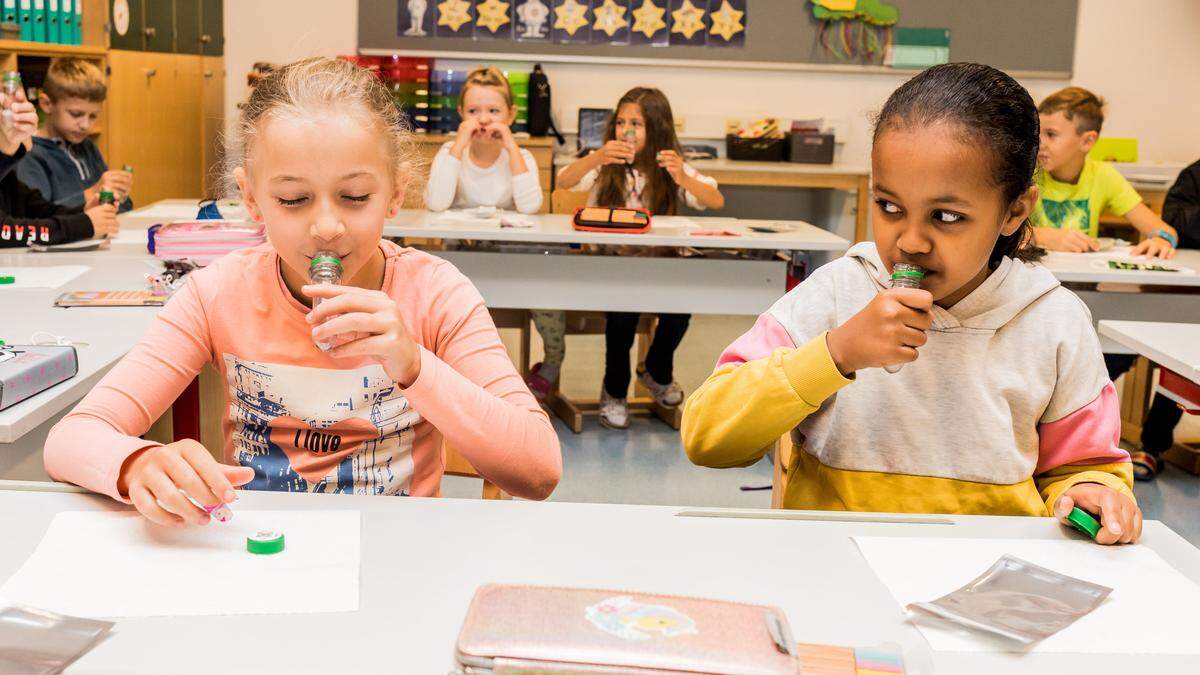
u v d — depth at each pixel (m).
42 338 1.69
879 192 1.07
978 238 1.05
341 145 1.04
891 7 5.94
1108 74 6.10
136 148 5.20
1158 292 3.29
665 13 5.92
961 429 1.26
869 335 1.07
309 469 1.27
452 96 5.69
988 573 0.92
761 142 5.82
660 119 3.92
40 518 0.97
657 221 3.75
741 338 1.34
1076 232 3.37
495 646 0.70
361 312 1.00
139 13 5.14
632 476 3.16
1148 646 0.81
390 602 0.83
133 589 0.84
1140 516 1.03
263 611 0.81
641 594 0.78
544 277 3.42
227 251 2.54
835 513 1.06
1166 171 5.61
